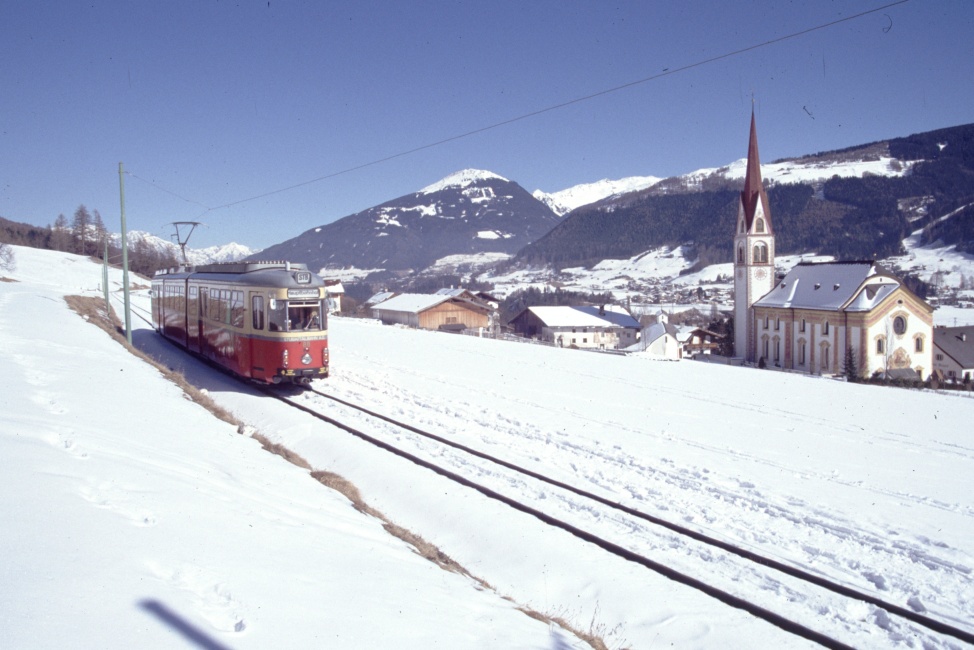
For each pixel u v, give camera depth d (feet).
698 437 65.10
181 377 72.38
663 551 36.24
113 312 182.60
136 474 28.12
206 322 92.17
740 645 27.63
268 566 22.15
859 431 72.69
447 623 21.57
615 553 36.40
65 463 26.86
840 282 218.59
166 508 24.90
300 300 73.97
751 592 31.76
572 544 37.06
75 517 21.34
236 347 79.92
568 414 73.82
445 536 39.91
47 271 352.28
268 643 16.81
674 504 43.19
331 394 77.92
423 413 69.00
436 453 54.08
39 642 14.29
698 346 292.61
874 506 44.96
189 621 16.83
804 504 44.32
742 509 43.06
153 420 44.19
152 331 140.26
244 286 78.02
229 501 28.78
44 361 60.64
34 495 22.25
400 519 42.73
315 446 57.47
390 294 318.86
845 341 206.59
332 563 24.50
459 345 146.20
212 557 21.49
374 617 20.24
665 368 124.36
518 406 77.05
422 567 28.48
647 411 78.84
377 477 48.98
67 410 39.40
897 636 28.02
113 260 425.69
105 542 20.12
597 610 30.83
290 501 33.83
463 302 264.31
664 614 30.01
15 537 18.93
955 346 223.30
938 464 58.59
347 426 61.67
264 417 67.05
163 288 123.85
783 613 29.84
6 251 350.84
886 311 201.67
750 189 255.91
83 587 17.10
